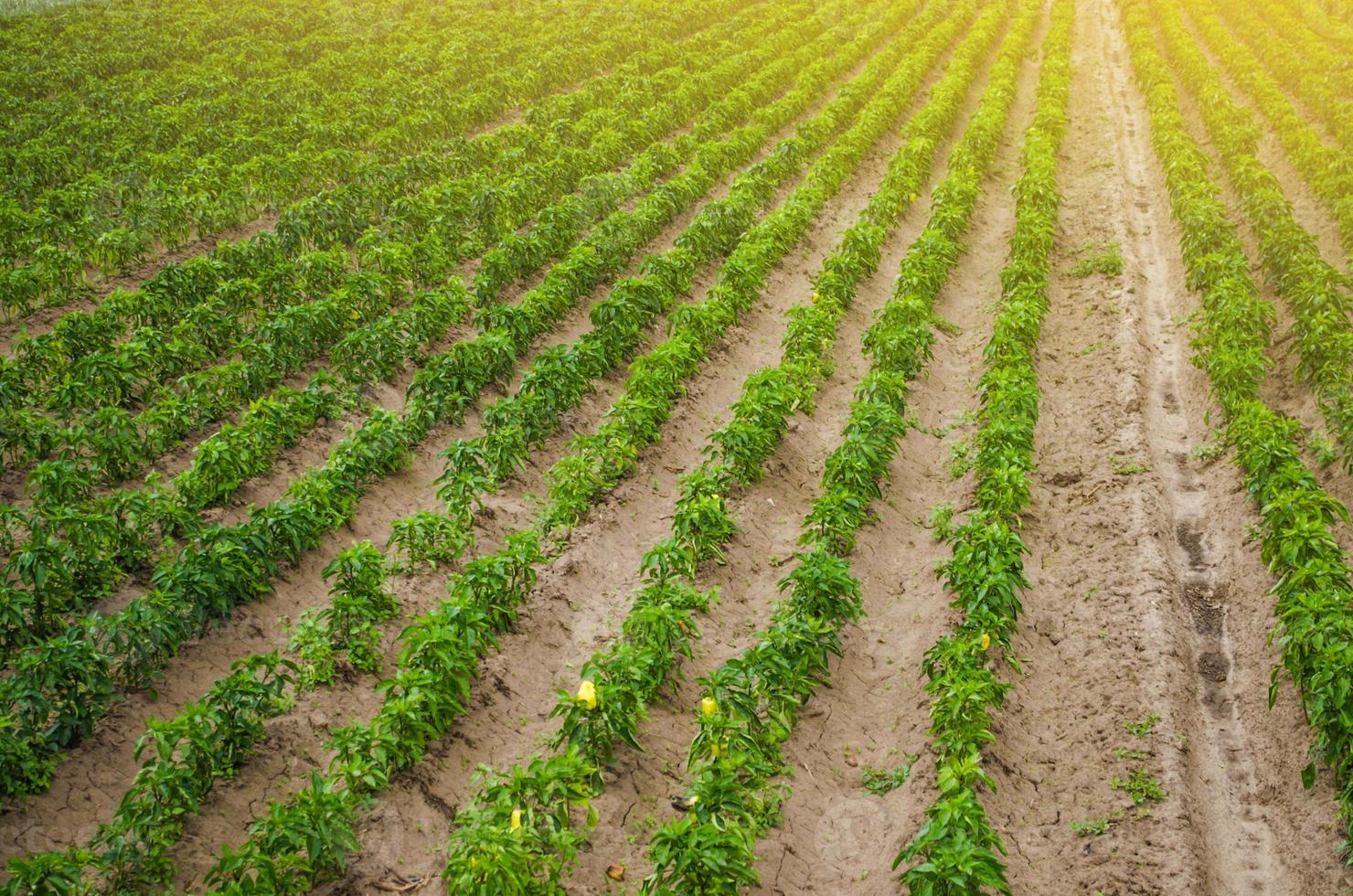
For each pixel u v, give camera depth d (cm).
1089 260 2194
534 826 841
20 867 735
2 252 1967
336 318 1736
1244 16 4456
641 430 1482
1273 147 2862
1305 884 864
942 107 3209
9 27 3953
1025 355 1669
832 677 1109
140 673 1008
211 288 1833
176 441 1440
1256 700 1068
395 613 1150
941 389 1762
